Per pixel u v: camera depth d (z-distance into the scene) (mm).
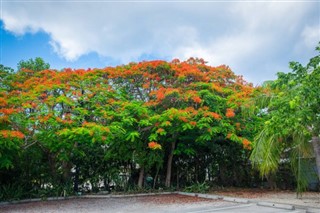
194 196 12477
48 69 13852
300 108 6859
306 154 8805
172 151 13945
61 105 11227
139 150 12969
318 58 6801
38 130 10891
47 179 12664
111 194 12953
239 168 15859
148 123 11141
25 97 10992
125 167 14344
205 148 15039
